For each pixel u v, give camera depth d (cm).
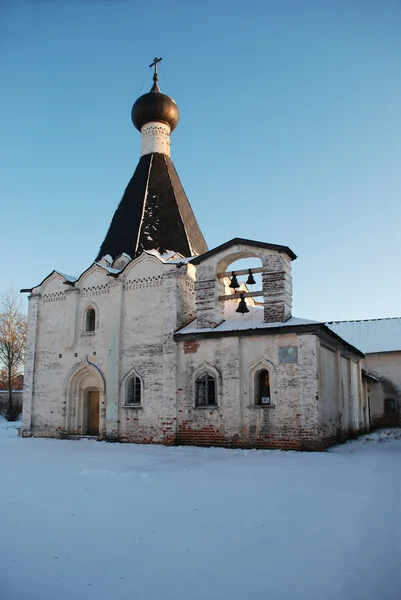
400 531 738
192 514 835
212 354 2069
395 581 554
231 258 2167
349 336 3794
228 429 1952
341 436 2136
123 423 2248
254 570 583
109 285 2422
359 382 2747
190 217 2805
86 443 2166
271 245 2028
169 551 650
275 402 1895
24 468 1384
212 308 2130
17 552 651
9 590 530
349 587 536
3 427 3534
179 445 2061
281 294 1997
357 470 1317
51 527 764
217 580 554
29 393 2569
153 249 2512
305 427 1817
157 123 2942
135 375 2269
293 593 520
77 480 1178
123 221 2694
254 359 1967
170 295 2223
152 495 995
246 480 1165
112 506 899
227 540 695
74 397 2472
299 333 1891
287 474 1252
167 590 528
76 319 2497
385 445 2092
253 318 2130
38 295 2656
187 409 2086
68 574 574
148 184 2758
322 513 840
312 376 1838
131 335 2312
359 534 722
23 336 4628
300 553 641
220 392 2023
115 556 632
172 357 2147
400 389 3488
